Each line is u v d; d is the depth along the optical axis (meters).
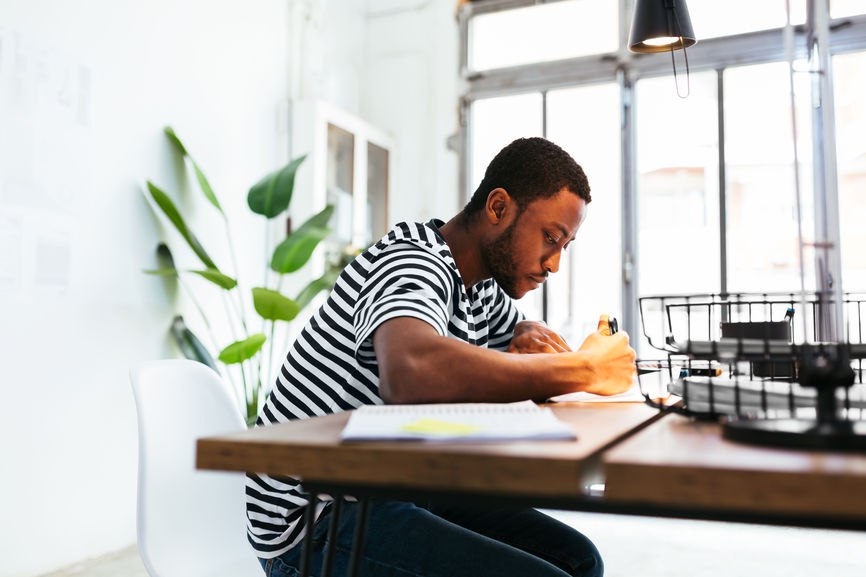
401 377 0.82
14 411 2.45
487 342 1.32
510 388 0.83
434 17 4.65
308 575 0.82
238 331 3.59
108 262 2.83
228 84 3.56
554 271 1.17
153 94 3.08
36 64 2.54
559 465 0.52
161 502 1.22
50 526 2.57
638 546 2.87
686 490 0.48
